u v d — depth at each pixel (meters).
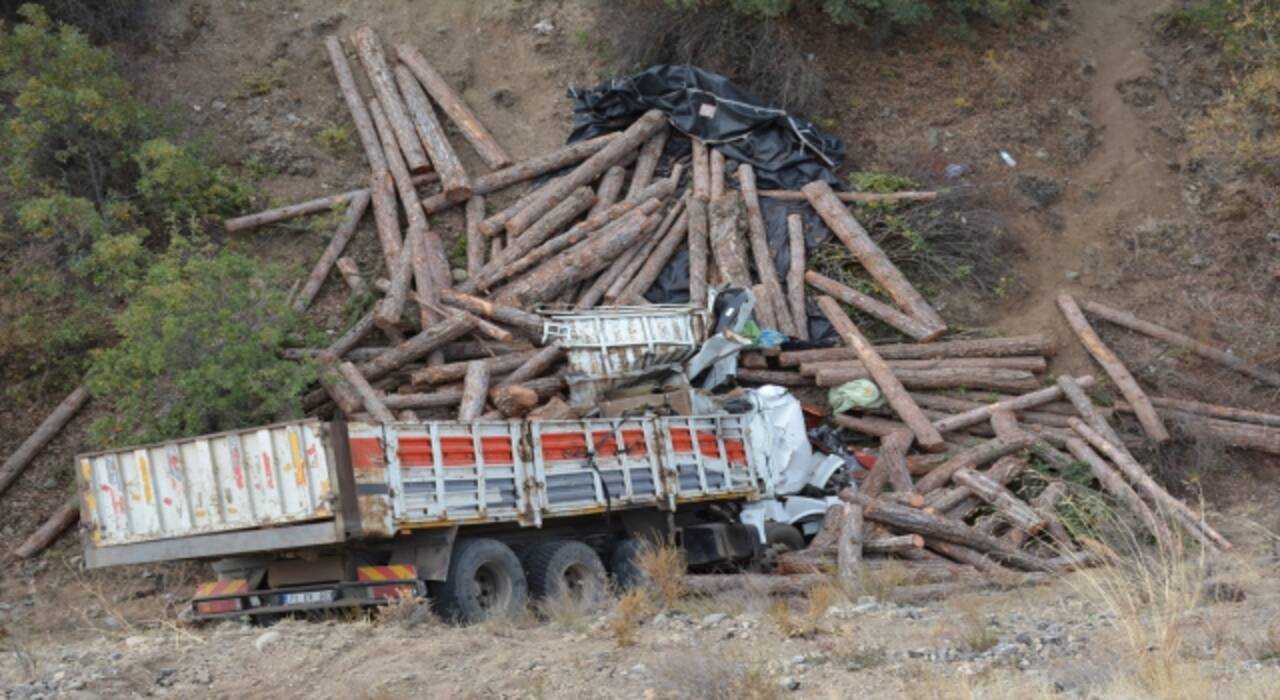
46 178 24.25
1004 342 25.17
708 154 28.36
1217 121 30.56
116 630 17.56
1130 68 32.78
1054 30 33.25
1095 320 26.62
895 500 20.75
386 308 22.69
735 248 25.69
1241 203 29.05
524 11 31.45
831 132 30.17
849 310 25.72
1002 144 30.45
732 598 16.36
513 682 11.44
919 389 24.31
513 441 16.41
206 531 15.09
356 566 15.41
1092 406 23.91
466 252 25.72
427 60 30.34
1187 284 27.73
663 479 18.55
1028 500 21.69
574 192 26.33
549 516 16.66
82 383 21.75
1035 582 17.61
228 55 29.30
